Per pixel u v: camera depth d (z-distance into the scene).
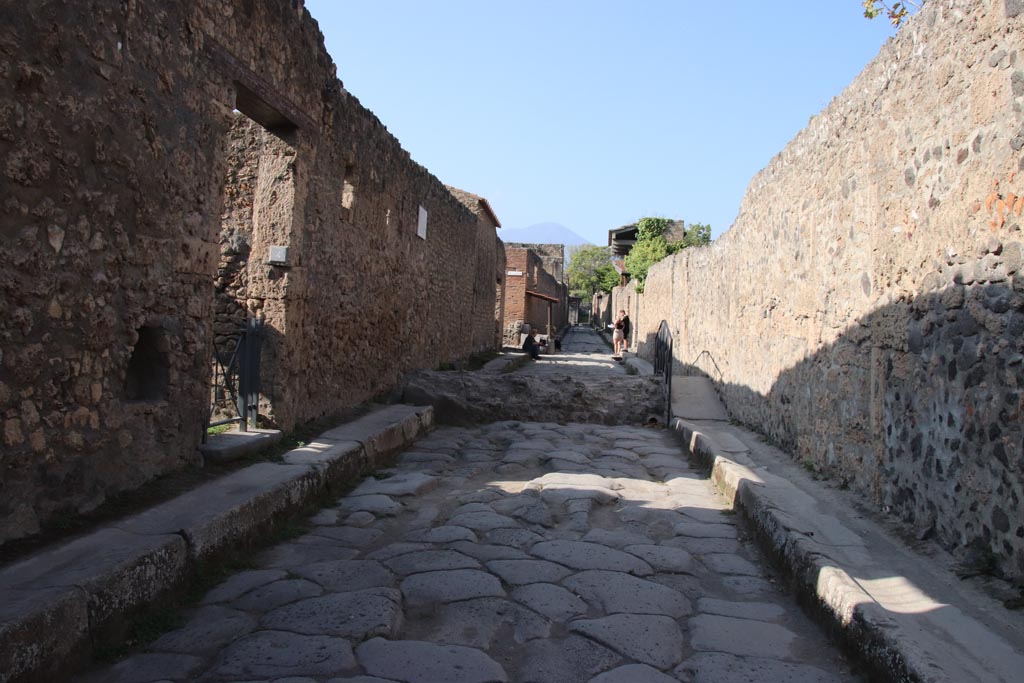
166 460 5.04
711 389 12.16
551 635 3.58
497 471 7.59
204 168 5.29
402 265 11.43
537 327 40.25
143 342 4.89
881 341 5.35
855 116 6.05
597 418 11.16
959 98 4.28
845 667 3.35
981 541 3.87
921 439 4.64
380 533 5.20
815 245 7.08
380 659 3.21
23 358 3.67
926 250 4.65
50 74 3.75
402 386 11.05
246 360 6.64
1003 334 3.71
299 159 7.12
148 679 2.99
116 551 3.57
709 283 13.36
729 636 3.64
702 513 6.03
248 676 3.01
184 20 4.96
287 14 6.63
